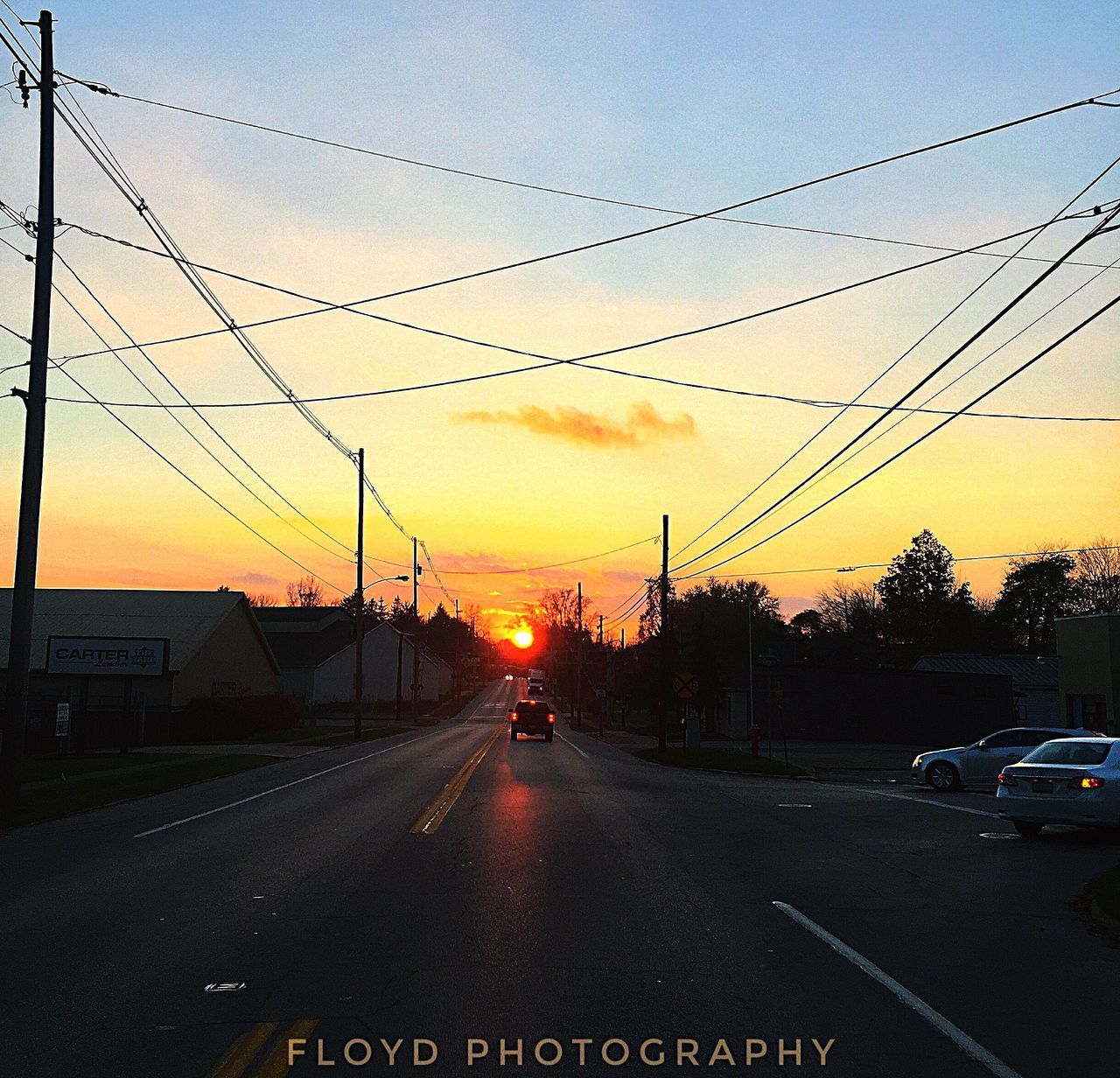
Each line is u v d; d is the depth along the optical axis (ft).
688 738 144.77
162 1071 18.65
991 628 329.72
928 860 46.55
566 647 438.40
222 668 175.42
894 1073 19.01
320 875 39.37
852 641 343.26
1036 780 54.75
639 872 41.14
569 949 27.81
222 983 24.29
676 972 25.59
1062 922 32.91
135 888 36.73
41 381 65.67
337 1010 22.21
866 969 26.32
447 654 508.12
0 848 47.88
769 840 52.13
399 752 126.62
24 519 65.05
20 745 64.18
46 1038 20.42
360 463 167.63
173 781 81.05
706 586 322.75
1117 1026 21.98
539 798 70.69
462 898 34.91
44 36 65.21
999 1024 21.93
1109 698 120.26
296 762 108.78
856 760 140.97
